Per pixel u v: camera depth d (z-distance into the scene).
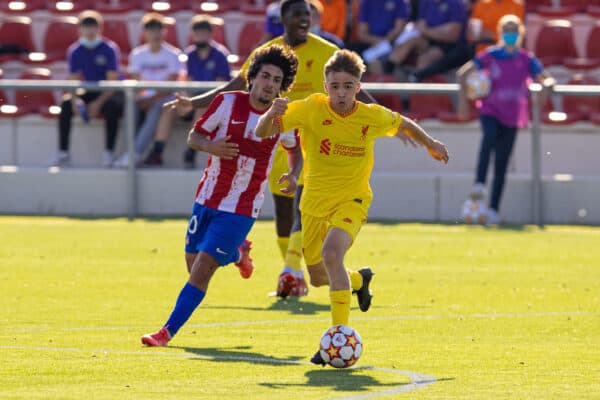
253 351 25.12
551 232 53.12
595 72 67.62
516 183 56.88
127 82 58.41
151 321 29.23
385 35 65.19
